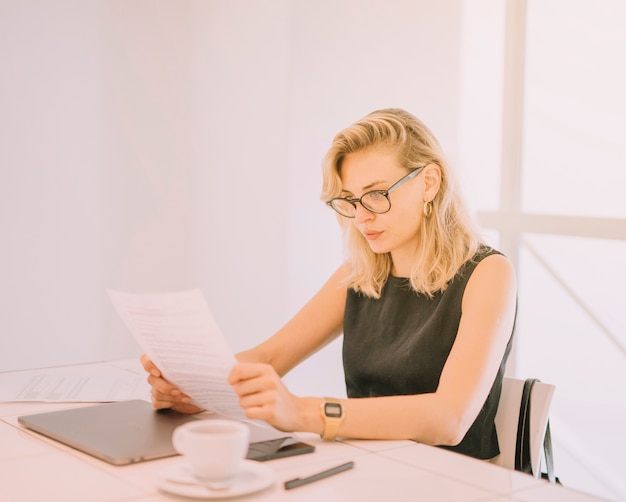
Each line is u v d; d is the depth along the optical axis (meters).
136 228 3.62
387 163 1.53
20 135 3.29
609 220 2.71
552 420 2.99
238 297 3.62
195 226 3.77
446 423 1.30
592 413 2.91
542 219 2.90
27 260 3.34
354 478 1.05
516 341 3.08
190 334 1.17
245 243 3.57
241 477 1.01
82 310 3.49
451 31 3.23
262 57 3.46
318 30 3.36
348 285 1.73
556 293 2.98
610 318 2.86
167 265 3.73
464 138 3.26
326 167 1.58
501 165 3.06
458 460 1.14
